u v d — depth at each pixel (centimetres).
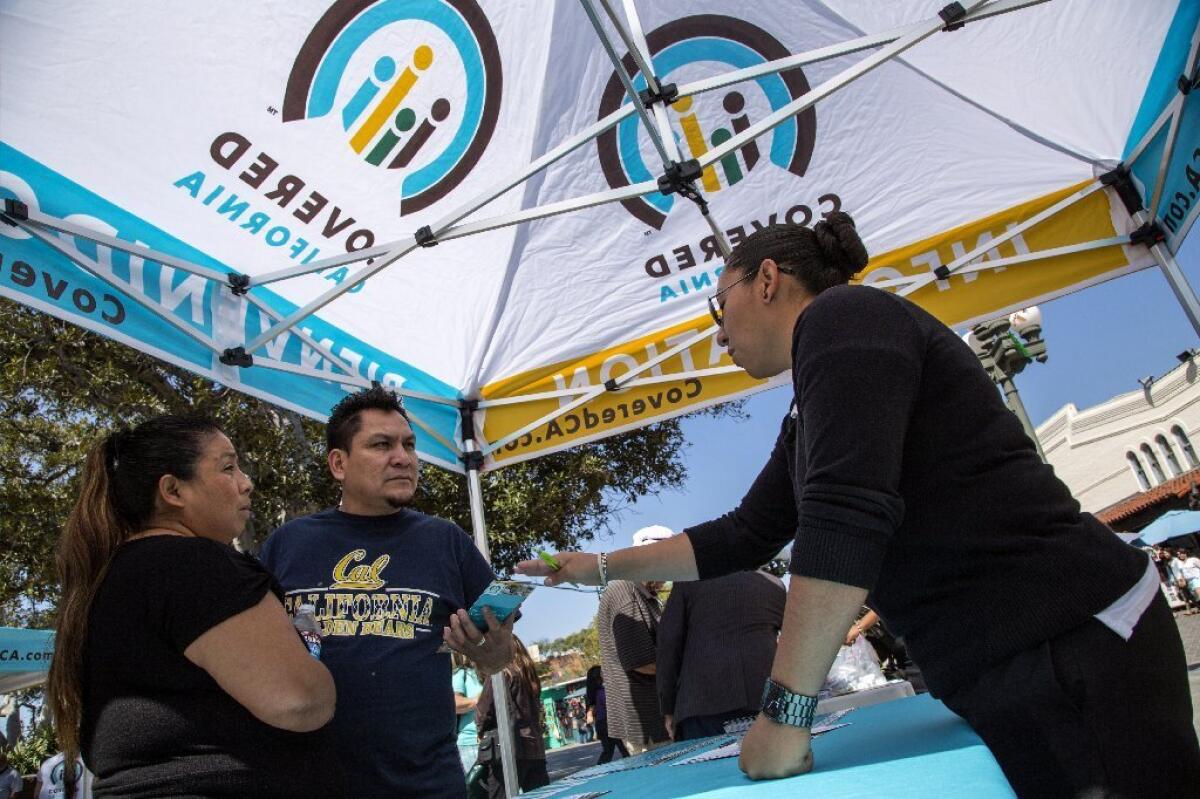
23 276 268
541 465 1203
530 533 1144
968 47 355
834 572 103
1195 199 336
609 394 440
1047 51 352
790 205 412
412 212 366
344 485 249
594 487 1218
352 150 332
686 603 348
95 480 158
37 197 281
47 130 278
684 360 435
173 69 284
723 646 333
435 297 398
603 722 741
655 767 165
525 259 406
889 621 126
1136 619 107
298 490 1010
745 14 358
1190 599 1923
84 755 138
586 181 389
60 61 267
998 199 410
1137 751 102
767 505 176
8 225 266
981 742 99
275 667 133
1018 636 107
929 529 115
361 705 212
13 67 263
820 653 104
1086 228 396
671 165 297
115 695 134
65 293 278
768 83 376
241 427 977
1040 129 385
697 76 375
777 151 392
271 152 319
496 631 204
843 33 365
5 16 252
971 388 118
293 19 290
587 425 440
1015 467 114
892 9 354
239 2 279
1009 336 545
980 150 396
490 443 445
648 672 448
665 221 407
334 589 227
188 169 307
